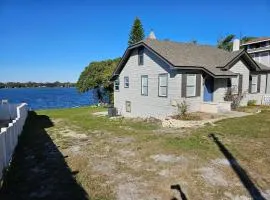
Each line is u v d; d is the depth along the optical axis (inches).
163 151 367.6
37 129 610.9
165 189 247.1
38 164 330.0
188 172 286.8
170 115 673.6
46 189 251.8
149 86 767.1
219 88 758.5
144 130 547.8
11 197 234.8
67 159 348.8
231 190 242.5
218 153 352.5
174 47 802.2
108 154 366.9
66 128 617.6
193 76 689.6
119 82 933.2
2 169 286.0
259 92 916.6
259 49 1617.9
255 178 269.3
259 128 503.2
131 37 1669.5
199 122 569.6
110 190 247.0
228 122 566.9
